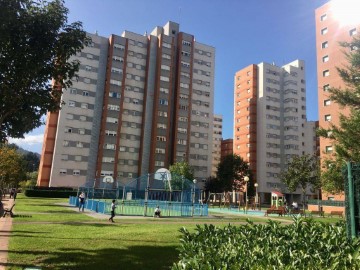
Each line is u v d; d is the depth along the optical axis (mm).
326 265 4133
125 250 11125
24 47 8695
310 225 6707
